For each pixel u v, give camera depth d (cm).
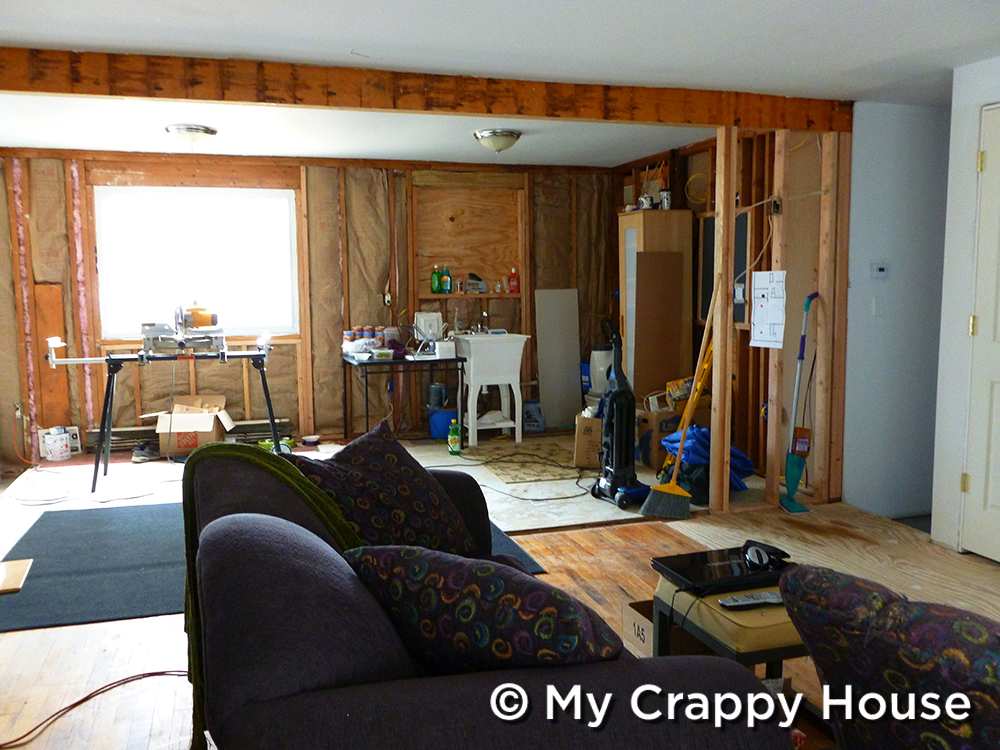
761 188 583
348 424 729
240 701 105
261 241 707
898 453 527
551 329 767
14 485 571
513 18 322
